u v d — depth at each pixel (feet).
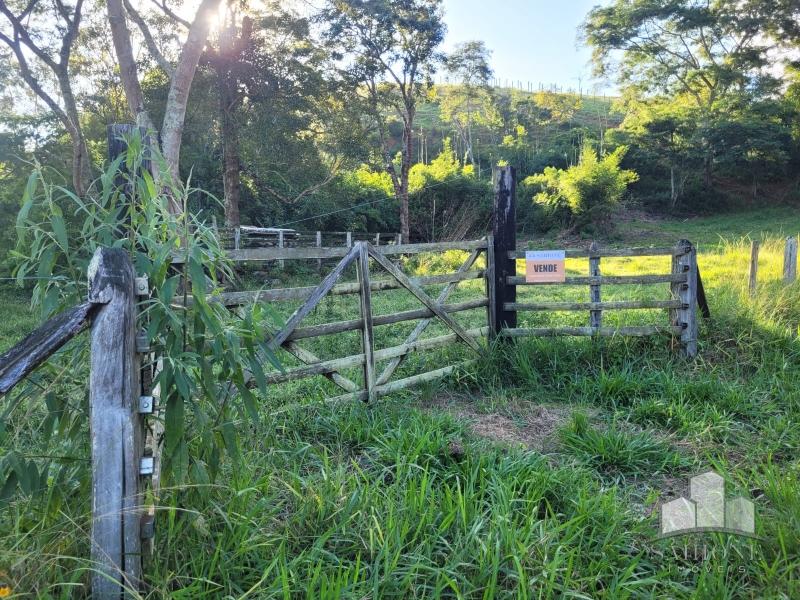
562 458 11.93
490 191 109.91
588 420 14.35
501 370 17.67
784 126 132.87
